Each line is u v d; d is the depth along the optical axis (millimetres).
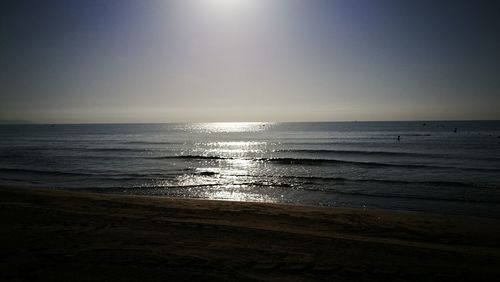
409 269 5758
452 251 6789
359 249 6746
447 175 21922
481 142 52781
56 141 63781
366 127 135625
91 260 5652
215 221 9695
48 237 6961
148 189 17922
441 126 139250
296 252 6461
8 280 4824
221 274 5262
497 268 5910
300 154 37031
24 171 23969
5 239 6762
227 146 49969
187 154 38031
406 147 44781
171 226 8289
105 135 90250
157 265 5523
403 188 17656
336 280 5227
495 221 10438
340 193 16625
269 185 18891
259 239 7297
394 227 9562
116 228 7922
